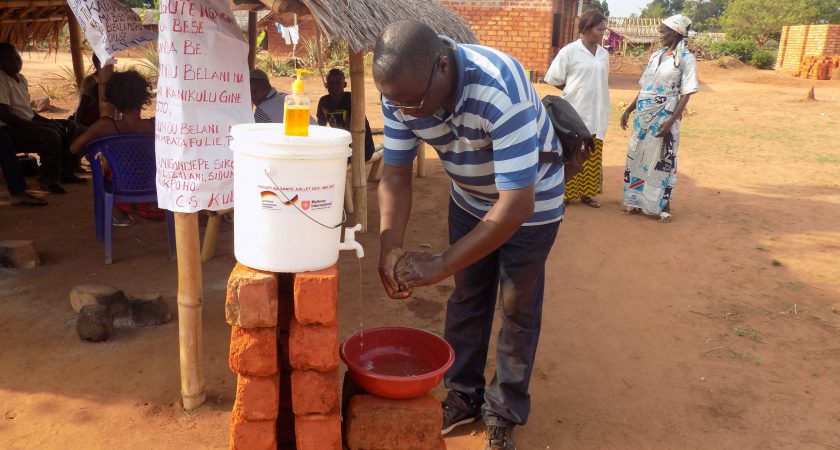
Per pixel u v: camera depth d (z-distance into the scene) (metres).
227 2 3.01
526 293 2.77
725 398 3.52
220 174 3.06
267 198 2.17
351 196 6.55
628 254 5.77
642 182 6.77
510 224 2.30
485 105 2.24
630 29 36.47
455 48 2.26
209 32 2.95
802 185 8.61
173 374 3.51
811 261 5.71
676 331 4.31
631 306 4.68
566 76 6.75
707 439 3.16
